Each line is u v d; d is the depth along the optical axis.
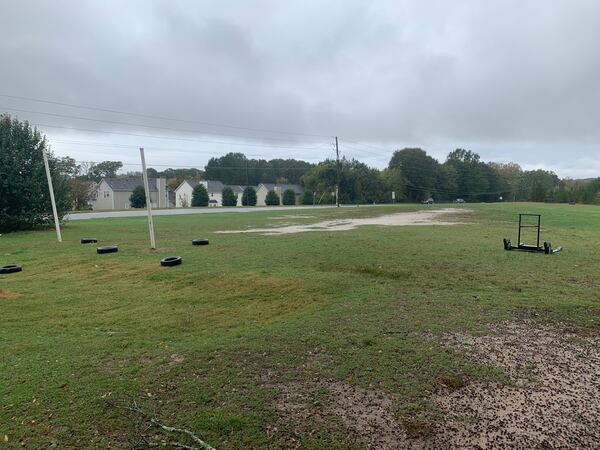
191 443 2.86
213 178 104.19
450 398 3.45
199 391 3.60
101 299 6.81
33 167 18.53
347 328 5.15
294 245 12.70
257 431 2.99
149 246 12.78
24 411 3.29
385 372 3.92
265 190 90.00
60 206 19.73
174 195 88.94
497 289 7.05
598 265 9.19
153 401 3.44
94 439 2.92
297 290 7.16
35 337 5.05
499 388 3.62
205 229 19.05
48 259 10.66
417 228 18.81
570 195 68.19
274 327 5.28
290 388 3.64
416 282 7.60
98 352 4.53
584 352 4.41
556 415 3.20
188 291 7.26
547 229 17.95
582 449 2.79
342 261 9.70
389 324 5.28
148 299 6.79
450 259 9.93
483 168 105.06
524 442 2.86
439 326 5.19
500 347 4.54
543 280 7.73
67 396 3.53
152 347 4.66
